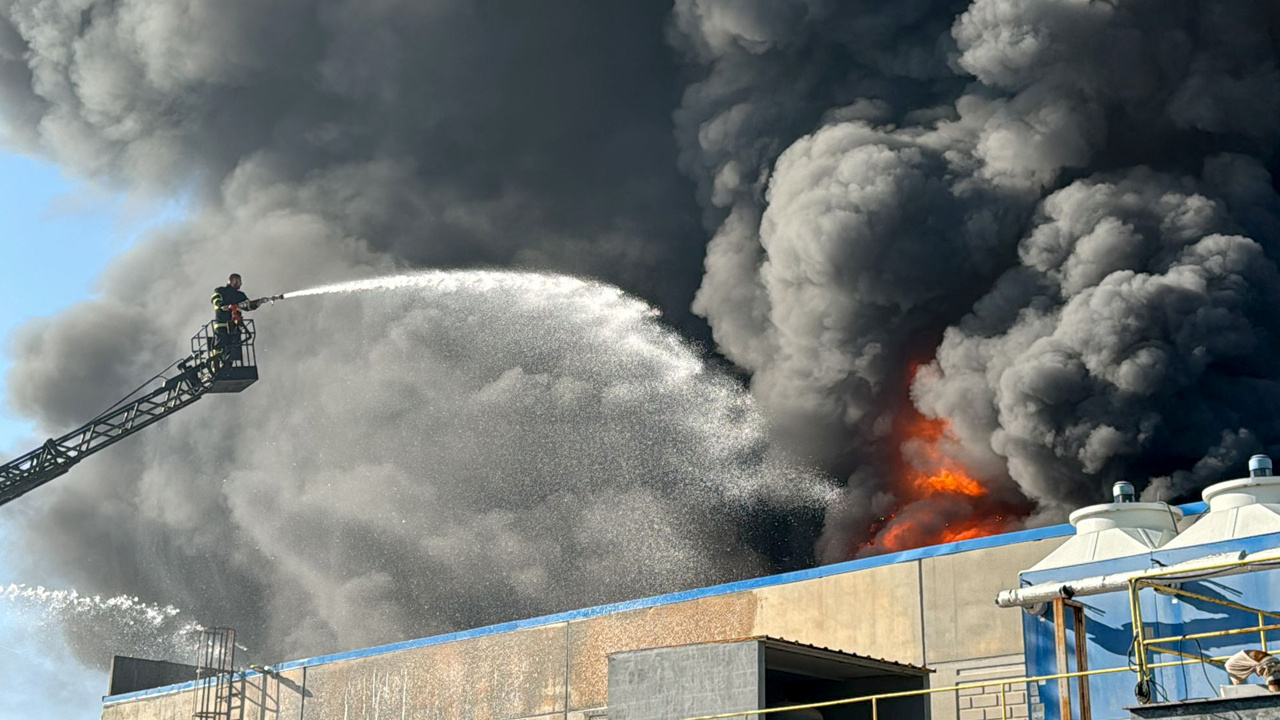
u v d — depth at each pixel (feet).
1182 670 41.91
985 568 57.77
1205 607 42.19
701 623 66.23
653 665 50.31
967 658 56.95
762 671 47.57
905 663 58.75
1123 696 42.86
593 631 69.51
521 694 70.90
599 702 67.31
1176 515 49.93
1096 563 46.03
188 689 88.48
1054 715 43.96
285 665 83.56
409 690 76.07
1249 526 43.52
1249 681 33.12
